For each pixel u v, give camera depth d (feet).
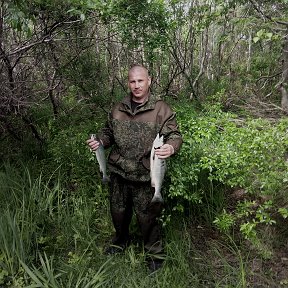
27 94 15.29
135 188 9.73
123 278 9.71
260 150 10.78
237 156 11.08
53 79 16.52
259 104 21.35
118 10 14.82
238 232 11.98
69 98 18.38
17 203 11.96
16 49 14.24
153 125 9.21
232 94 22.04
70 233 11.52
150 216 9.91
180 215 12.32
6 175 13.53
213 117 15.56
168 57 22.48
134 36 17.08
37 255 10.64
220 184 13.09
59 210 12.16
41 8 13.97
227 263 10.49
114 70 19.72
